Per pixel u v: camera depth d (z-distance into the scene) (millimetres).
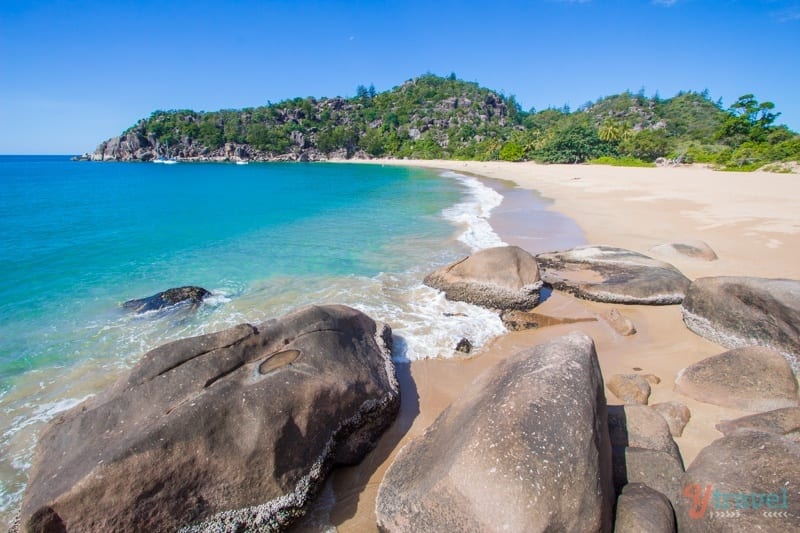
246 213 21547
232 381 4520
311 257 12930
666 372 6660
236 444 3984
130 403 4375
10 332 7926
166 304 9148
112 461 3594
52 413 5742
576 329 8266
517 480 3277
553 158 70375
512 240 14969
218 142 124500
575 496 3258
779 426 4797
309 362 5004
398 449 5164
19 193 32719
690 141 77938
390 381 5832
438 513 3426
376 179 48719
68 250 13594
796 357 6438
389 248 13984
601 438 3811
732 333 7238
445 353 7371
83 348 7406
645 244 13875
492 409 3857
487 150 92062
